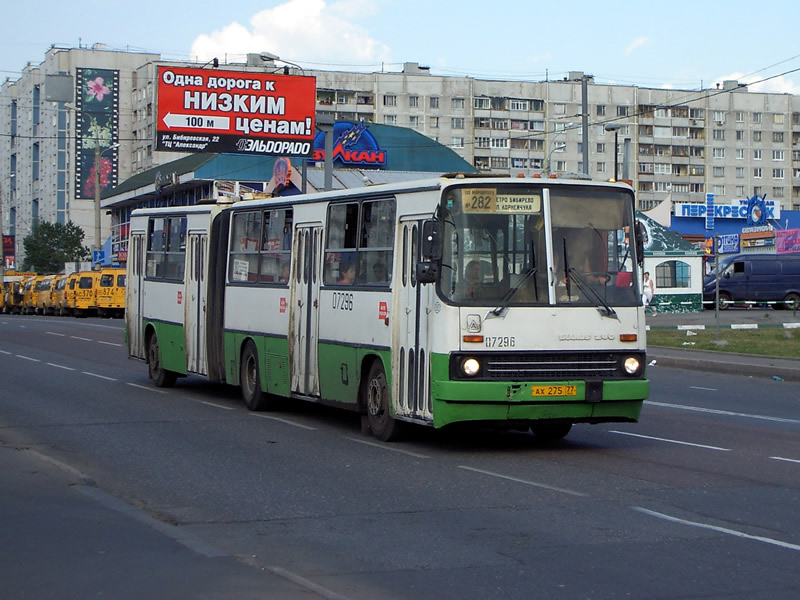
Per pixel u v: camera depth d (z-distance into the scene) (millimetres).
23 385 22188
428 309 12773
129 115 122312
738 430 15531
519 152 128250
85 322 57844
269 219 17391
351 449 13562
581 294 12852
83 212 126688
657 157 130750
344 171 56969
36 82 137000
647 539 8516
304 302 16094
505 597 6867
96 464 12445
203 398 19844
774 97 134875
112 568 7285
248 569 7332
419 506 9930
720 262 60000
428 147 62000
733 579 7277
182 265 20562
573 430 15516
